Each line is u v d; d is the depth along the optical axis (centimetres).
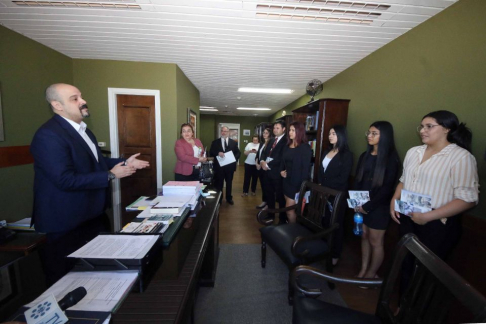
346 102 259
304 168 217
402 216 140
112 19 180
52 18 180
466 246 128
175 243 93
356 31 185
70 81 284
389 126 159
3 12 171
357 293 169
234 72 322
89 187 117
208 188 197
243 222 304
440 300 64
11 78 203
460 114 137
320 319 89
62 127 122
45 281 66
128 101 308
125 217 119
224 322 139
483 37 123
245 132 1005
